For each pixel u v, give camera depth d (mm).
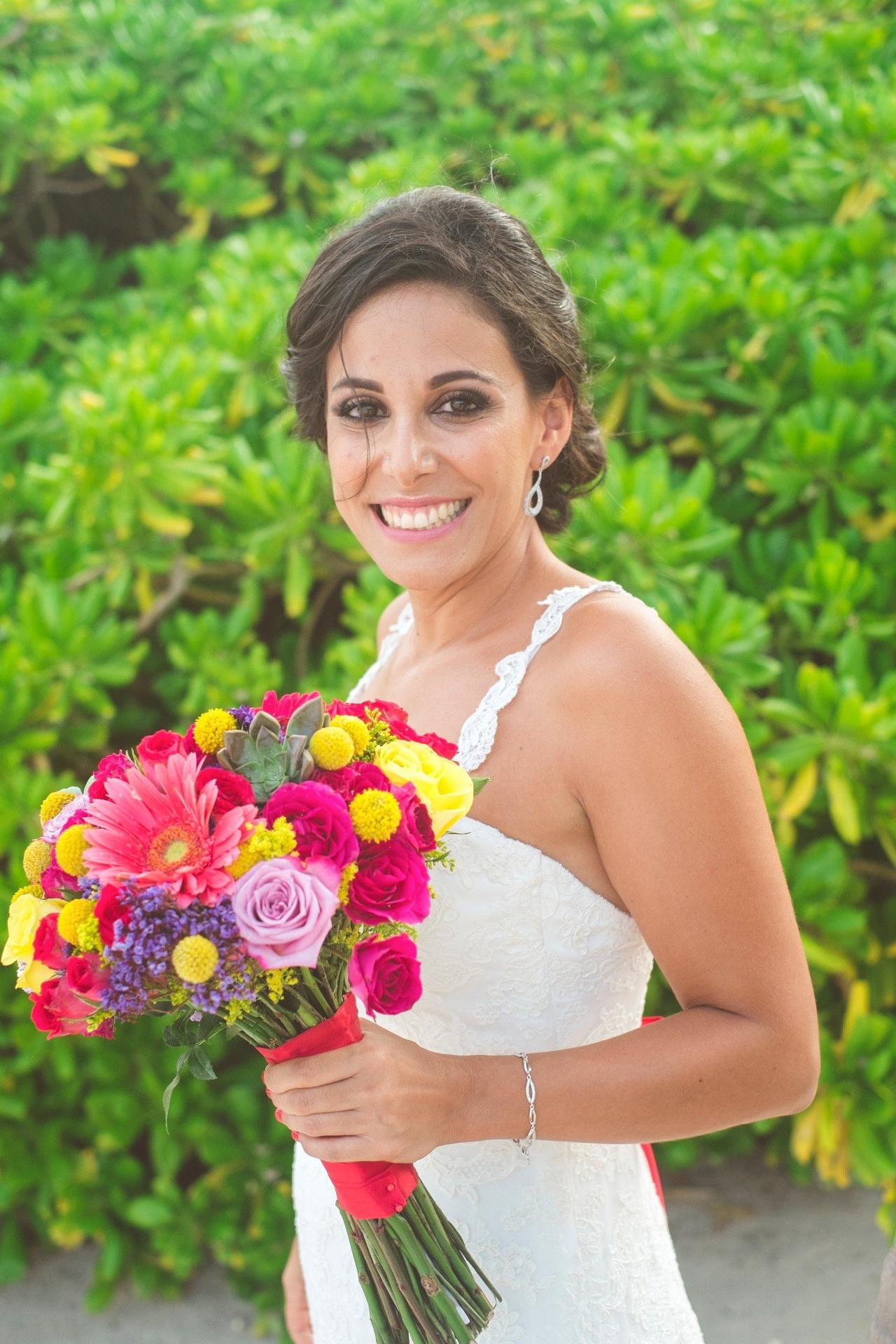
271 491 2729
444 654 1462
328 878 998
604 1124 1175
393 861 1046
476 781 1199
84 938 981
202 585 3156
